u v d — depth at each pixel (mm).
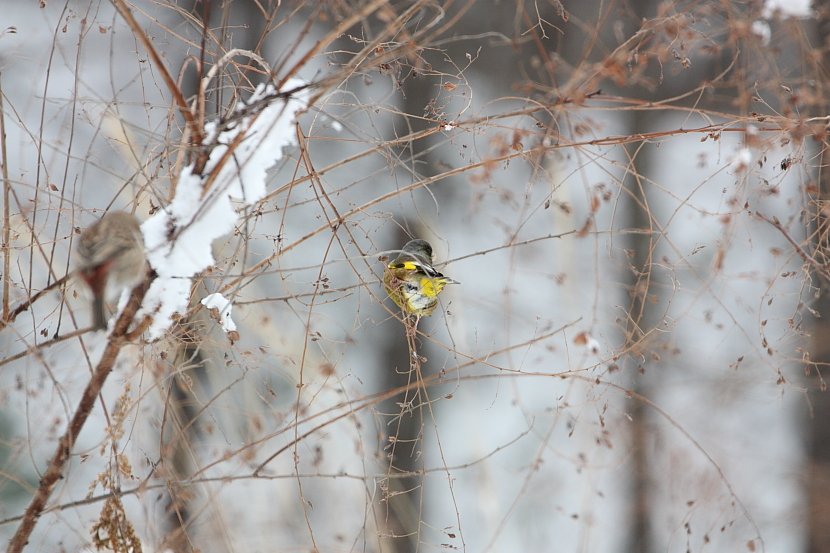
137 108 9602
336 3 7117
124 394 8258
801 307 9680
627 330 10242
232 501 13172
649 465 19312
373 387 22922
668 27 7676
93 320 7289
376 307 20656
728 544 18000
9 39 9391
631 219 21453
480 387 22906
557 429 21766
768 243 12258
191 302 8336
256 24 14344
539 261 20234
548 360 12211
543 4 19016
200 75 7418
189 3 12969
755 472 19797
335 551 13141
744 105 7922
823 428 19766
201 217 7586
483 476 20594
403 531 14742
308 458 14289
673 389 19625
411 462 16609
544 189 10742
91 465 9430
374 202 8508
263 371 10414
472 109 9578
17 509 10680
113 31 8180
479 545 20594
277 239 8359
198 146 7477
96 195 10555
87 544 8141
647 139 8906
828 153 9172
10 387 7867
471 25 21781
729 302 15406
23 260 9438
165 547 7887
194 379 9266
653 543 19469
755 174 8820
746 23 7766
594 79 7934
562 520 20438
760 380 18531
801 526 19172
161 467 7836
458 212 23562
